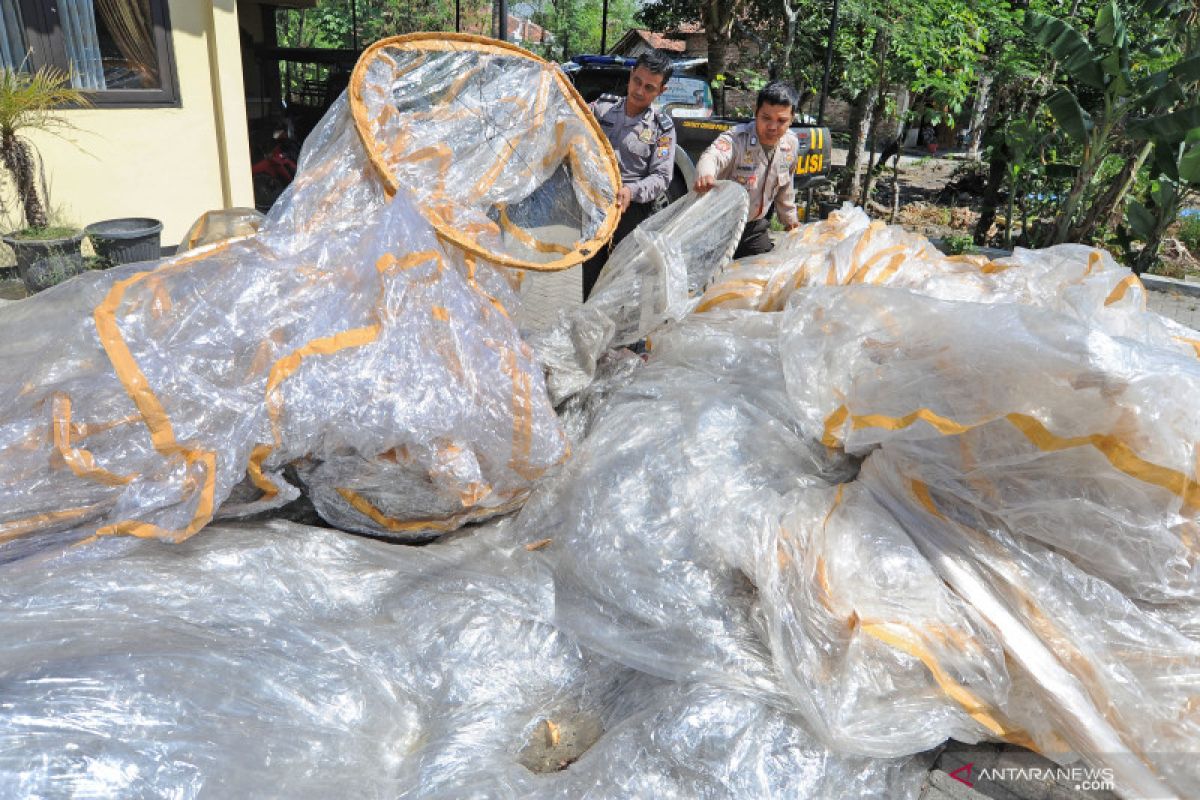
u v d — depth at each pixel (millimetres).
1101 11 7504
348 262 2770
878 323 2914
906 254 3623
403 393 2561
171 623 2154
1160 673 2307
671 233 3734
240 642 2146
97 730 1726
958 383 2561
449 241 3035
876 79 10594
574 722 2328
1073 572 2449
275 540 2582
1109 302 3014
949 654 2316
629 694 2381
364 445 2525
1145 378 2316
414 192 3131
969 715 2266
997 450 2502
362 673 2223
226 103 6891
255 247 2809
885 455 2746
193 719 1837
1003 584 2463
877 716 2221
